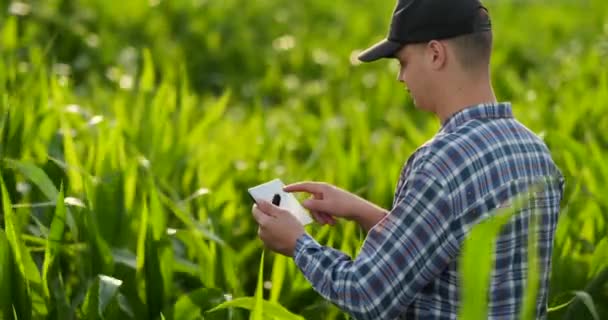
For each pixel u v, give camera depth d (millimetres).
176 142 5539
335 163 5734
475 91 2803
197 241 4008
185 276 4148
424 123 8633
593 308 3439
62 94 5496
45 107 5059
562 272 4043
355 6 15586
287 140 7031
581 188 4969
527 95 8430
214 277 3939
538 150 2861
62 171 4336
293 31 12984
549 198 2877
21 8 10172
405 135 8102
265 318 3330
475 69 2801
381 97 9219
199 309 3545
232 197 5012
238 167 5855
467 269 2379
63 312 3426
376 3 16250
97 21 11414
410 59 2842
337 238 4289
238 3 13758
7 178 4195
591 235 4480
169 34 11930
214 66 11414
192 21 12219
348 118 8047
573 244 4367
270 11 13945
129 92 6938
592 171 4938
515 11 16297
